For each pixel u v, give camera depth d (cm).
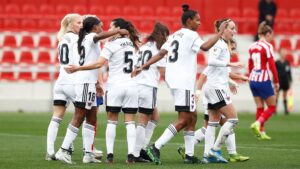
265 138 5394
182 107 3672
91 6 10244
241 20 10331
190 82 3675
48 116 7600
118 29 3712
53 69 9181
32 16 9975
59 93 3881
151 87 3881
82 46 3725
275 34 10212
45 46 9444
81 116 3725
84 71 3694
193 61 3688
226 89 3853
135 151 3850
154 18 10175
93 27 3759
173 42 3703
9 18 9888
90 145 3778
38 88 8931
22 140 5078
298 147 4772
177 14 10350
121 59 3725
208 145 3872
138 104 3847
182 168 3481
